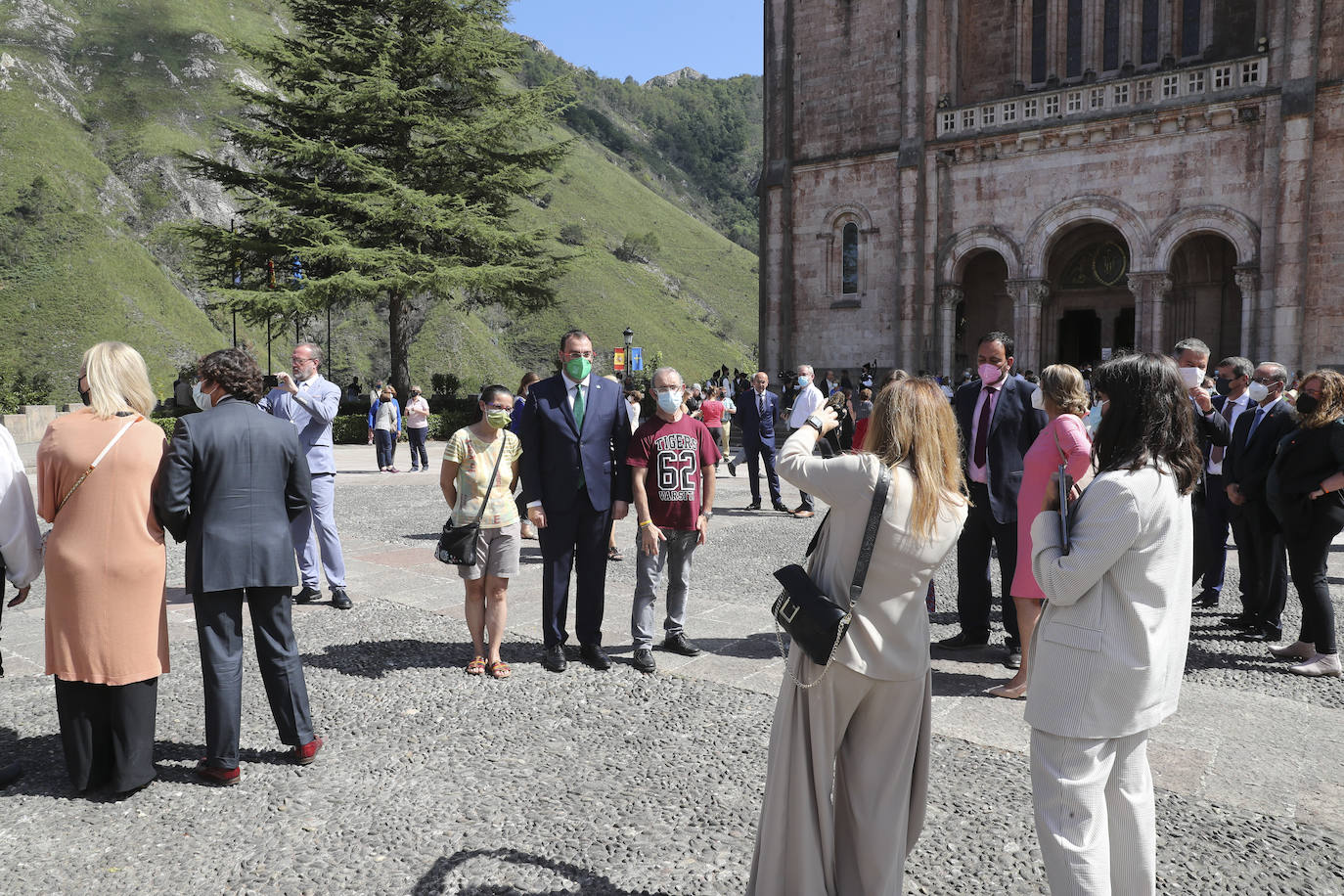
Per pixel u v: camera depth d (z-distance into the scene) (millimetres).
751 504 13781
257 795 4277
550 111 37875
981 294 30969
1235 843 3766
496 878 3520
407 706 5434
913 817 3066
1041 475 5129
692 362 129625
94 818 4059
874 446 3035
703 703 5477
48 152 101188
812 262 32125
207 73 124250
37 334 81250
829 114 31531
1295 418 6539
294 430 4680
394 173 34281
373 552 10438
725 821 3988
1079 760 2711
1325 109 22859
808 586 2912
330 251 30922
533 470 6031
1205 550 6312
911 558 2916
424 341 112812
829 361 31875
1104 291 28906
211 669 4367
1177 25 27250
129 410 4395
